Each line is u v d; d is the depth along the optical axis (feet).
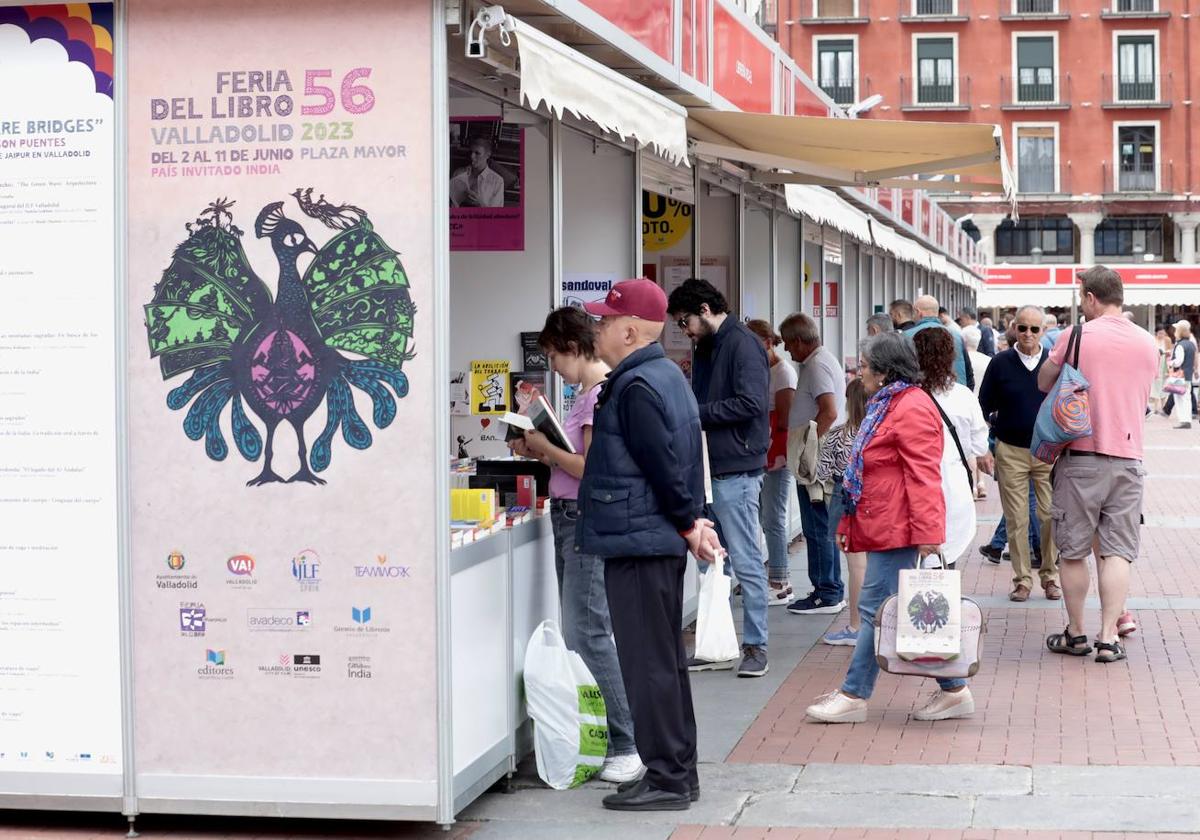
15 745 18.95
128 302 18.53
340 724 18.20
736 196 38.34
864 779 20.26
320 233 18.08
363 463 18.04
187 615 18.49
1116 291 27.48
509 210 25.08
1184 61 207.92
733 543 27.14
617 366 19.30
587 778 20.65
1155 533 46.16
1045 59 208.85
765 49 34.99
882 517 23.03
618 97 20.26
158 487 18.52
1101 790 19.40
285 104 18.12
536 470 22.24
